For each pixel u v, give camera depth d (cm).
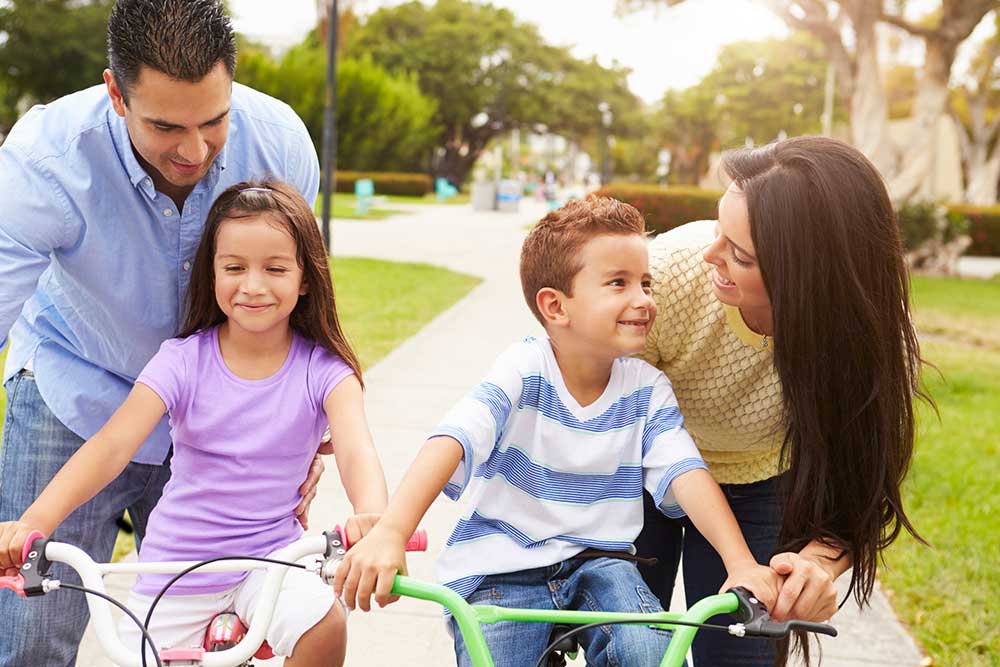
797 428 199
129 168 239
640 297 214
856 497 203
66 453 262
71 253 245
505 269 1448
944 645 378
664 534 268
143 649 181
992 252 2344
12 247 233
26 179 235
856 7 1933
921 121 1966
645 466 223
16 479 260
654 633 199
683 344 238
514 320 974
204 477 237
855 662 366
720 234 203
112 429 228
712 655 264
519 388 216
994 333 1199
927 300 1461
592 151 8062
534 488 218
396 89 4103
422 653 362
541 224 223
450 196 4322
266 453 237
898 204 1883
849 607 414
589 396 224
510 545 216
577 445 218
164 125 217
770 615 188
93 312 254
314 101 3712
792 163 193
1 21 3434
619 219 215
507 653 208
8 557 194
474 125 5684
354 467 227
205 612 233
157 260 249
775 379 237
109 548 270
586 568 213
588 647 211
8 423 264
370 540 189
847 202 189
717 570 264
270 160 266
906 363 205
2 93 3634
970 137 4066
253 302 231
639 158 7862
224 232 233
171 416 238
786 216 189
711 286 232
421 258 1565
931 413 763
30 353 262
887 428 198
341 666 228
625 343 213
